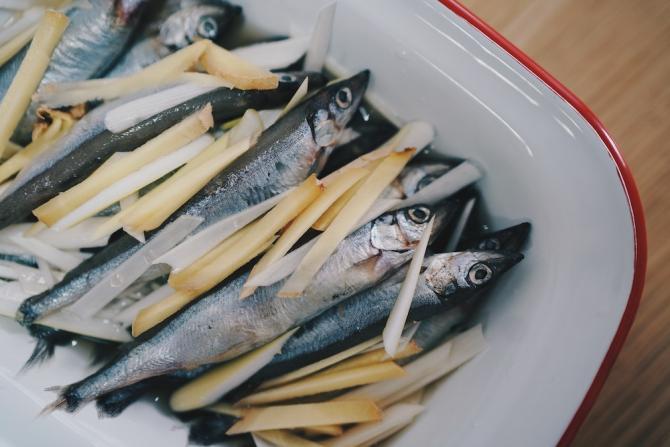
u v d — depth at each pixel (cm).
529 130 23
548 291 23
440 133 24
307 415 25
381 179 24
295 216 24
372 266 24
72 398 25
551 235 23
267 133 25
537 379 23
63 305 25
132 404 26
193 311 25
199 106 25
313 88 25
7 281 26
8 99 24
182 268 24
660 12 28
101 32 26
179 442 26
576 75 28
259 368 25
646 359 28
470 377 24
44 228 26
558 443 22
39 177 25
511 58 22
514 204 24
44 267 26
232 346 25
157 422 26
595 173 22
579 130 22
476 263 24
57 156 25
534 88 22
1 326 26
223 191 25
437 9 22
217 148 25
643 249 22
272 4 24
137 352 25
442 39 23
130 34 26
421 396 25
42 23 24
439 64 23
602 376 22
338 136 25
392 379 26
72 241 26
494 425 23
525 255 24
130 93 25
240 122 25
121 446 25
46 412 24
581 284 23
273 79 24
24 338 26
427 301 25
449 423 24
